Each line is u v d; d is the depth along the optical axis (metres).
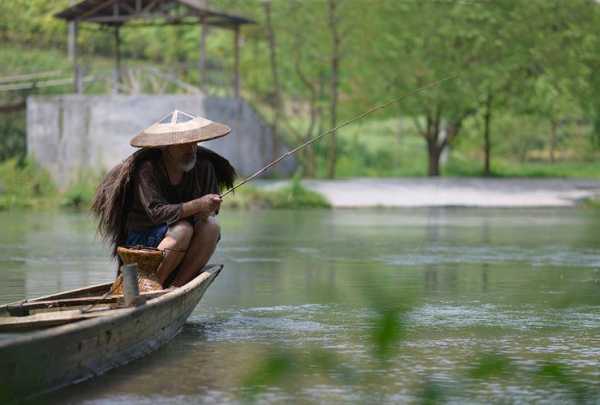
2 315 16.14
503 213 58.50
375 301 8.38
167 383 14.97
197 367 16.11
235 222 50.66
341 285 26.77
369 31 77.12
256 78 87.38
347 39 77.88
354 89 83.50
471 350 17.84
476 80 74.62
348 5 76.56
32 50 83.38
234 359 16.78
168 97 68.62
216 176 19.91
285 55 82.94
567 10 74.94
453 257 34.25
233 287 26.45
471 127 99.44
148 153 18.91
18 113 78.69
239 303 23.59
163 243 18.55
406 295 24.80
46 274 29.25
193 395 14.34
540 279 28.23
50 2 83.00
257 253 35.62
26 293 25.12
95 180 67.75
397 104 78.00
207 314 21.92
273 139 76.31
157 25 69.06
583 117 101.75
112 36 91.44
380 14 76.50
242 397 14.30
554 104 78.31
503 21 74.06
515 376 15.64
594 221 51.78
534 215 56.72
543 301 23.91
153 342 17.23
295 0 79.12
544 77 75.56
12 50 81.94
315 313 22.06
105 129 70.00
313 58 81.81
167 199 19.05
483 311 22.33
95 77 73.06
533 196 67.25
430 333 19.56
